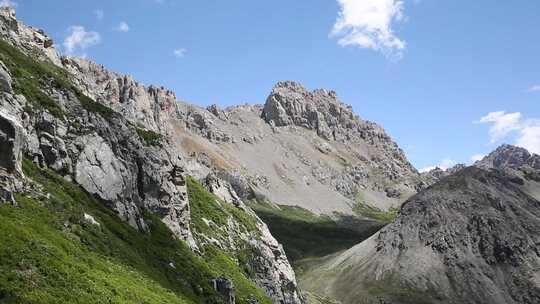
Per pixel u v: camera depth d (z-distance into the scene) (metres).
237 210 132.50
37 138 68.88
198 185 126.94
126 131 85.88
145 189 85.06
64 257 50.34
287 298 118.75
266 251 123.00
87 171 73.19
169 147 95.25
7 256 43.94
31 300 40.72
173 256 79.00
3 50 83.50
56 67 134.25
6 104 64.69
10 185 55.69
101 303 46.88
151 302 54.66
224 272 93.31
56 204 60.81
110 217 71.50
